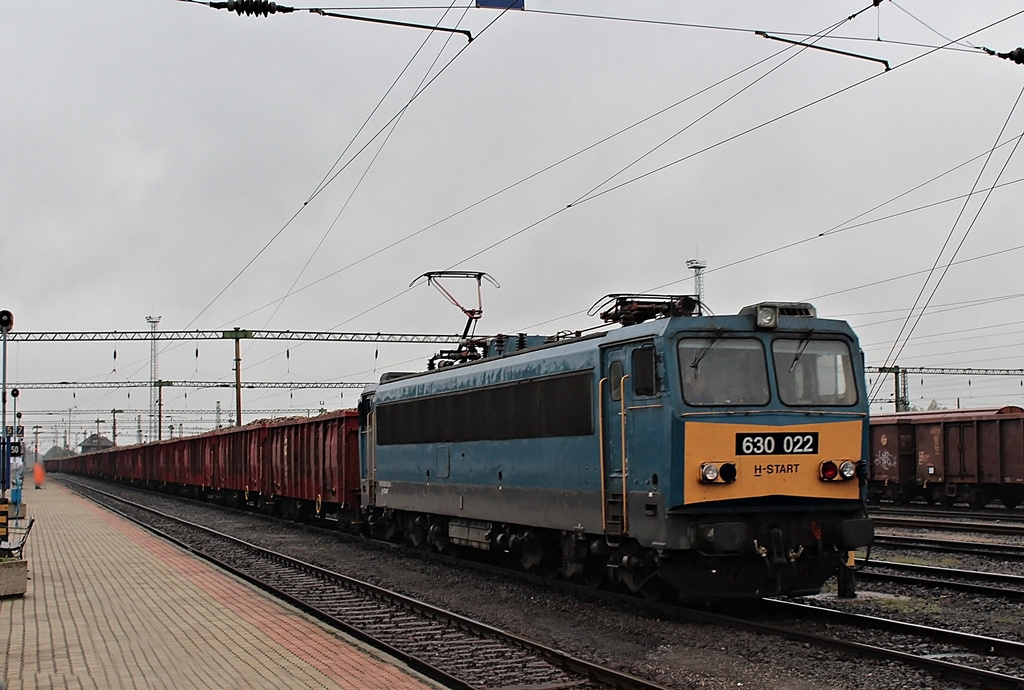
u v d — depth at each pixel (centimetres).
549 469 1523
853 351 1310
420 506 2020
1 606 1400
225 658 1045
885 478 3703
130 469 6900
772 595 1268
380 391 2270
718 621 1229
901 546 2088
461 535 1880
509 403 1656
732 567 1240
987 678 908
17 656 1057
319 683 930
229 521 3462
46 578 1712
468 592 1612
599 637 1215
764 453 1236
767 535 1232
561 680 987
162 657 1050
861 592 1492
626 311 1395
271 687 916
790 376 1271
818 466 1259
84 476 10194
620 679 956
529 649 1121
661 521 1231
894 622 1167
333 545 2495
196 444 4797
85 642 1134
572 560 1518
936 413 3559
